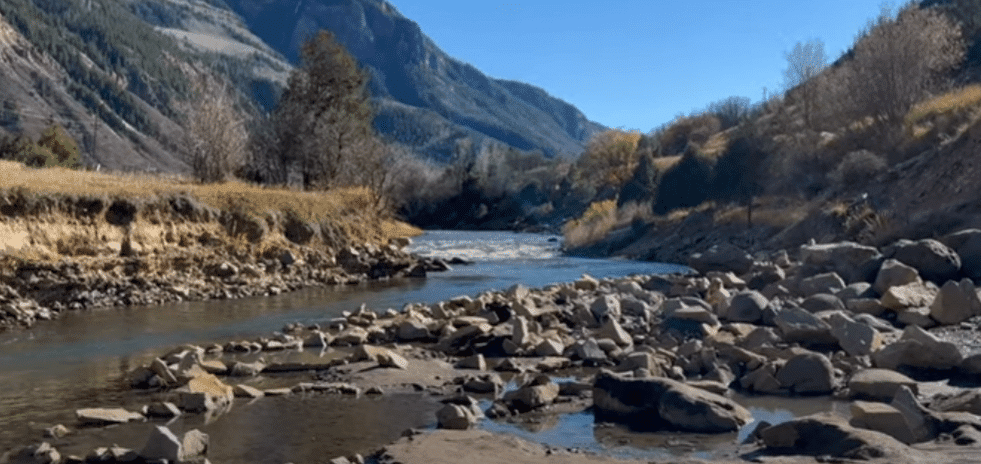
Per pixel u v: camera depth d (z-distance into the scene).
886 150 38.38
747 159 49.91
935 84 47.75
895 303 15.95
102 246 25.03
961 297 15.02
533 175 146.88
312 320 20.73
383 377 13.26
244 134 43.69
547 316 18.31
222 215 30.58
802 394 11.56
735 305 17.00
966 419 8.78
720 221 45.66
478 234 86.06
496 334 16.17
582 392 11.98
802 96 59.22
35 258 22.72
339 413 10.98
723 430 9.81
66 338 17.61
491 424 10.38
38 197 24.08
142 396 12.09
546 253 53.41
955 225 25.06
